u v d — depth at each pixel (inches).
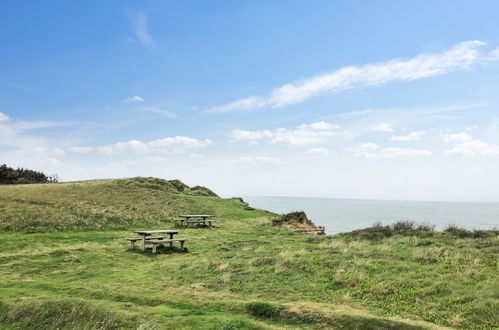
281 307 369.7
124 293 434.3
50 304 387.9
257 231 1154.7
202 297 418.3
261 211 1775.3
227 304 391.9
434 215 5369.1
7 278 519.8
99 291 442.9
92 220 1143.6
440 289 402.6
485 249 570.9
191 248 826.2
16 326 361.1
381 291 414.0
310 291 437.4
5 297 417.4
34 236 894.4
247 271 521.0
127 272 576.4
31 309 381.1
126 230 1103.0
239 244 814.5
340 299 404.2
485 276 432.8
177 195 1852.9
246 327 332.5
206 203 1766.7
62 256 668.7
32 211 1124.5
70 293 442.3
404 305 377.4
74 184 1784.0
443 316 346.3
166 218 1353.3
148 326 334.0
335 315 346.9
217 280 490.6
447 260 513.7
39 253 674.8
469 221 3826.3
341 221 3454.7
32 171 2933.1
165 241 781.3
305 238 912.9
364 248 637.9
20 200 1259.2
